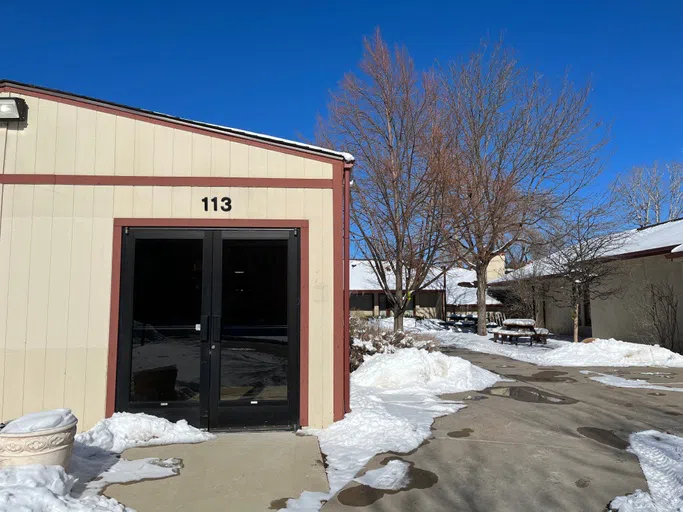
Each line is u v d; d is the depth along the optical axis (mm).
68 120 6324
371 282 32469
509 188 17469
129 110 6355
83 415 5965
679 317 14469
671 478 4582
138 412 5992
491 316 32781
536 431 6141
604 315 18094
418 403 7617
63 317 6074
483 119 18266
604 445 5574
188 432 5754
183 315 6168
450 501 4109
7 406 5941
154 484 4391
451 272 37094
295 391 6156
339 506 4004
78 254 6168
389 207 15492
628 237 17797
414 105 15727
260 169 6430
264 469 4781
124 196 6277
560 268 17281
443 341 19188
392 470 4766
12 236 6148
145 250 6254
